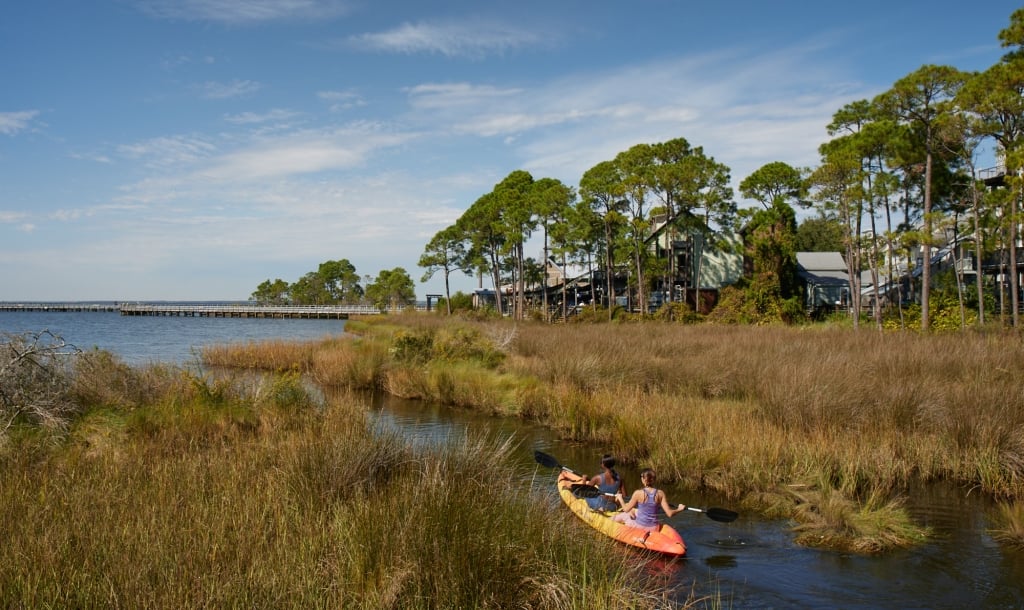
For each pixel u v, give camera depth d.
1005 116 27.42
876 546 8.34
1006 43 27.41
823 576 7.63
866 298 50.69
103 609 4.88
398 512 6.32
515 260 62.94
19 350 12.30
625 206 48.09
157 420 11.98
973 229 34.53
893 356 17.56
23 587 5.03
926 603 7.00
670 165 44.62
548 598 5.57
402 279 92.31
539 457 10.77
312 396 16.02
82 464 8.86
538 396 16.59
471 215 61.09
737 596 7.16
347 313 93.06
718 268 51.38
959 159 33.28
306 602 5.14
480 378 18.98
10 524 6.25
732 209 47.22
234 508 6.86
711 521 9.37
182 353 34.16
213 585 5.09
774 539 8.72
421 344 24.55
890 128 33.66
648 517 8.66
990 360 16.64
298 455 8.60
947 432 11.39
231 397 14.33
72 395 12.83
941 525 9.02
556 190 50.03
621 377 17.31
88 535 6.05
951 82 29.62
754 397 14.91
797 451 10.72
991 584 7.39
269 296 137.75
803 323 40.56
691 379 16.92
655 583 7.47
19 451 9.36
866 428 11.85
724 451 11.03
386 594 5.31
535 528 6.54
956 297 37.16
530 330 32.62
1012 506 9.48
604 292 58.72
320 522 6.54
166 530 6.11
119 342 43.78
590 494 9.90
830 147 39.25
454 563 5.66
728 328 32.94
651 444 11.98
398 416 16.64
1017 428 10.86
